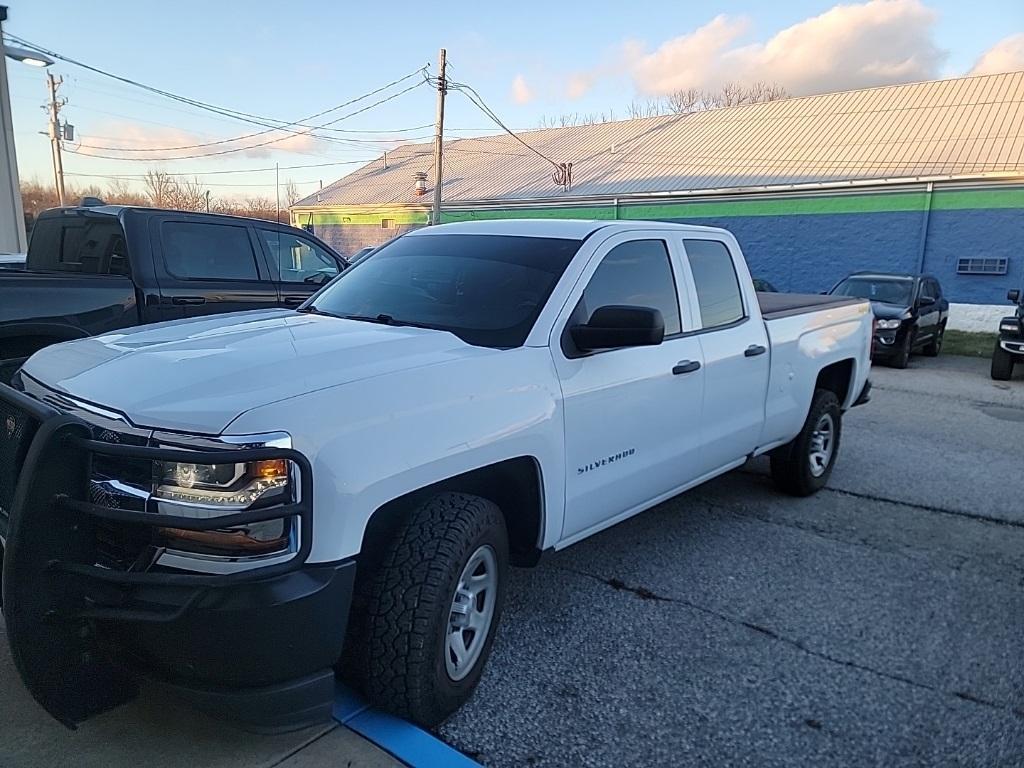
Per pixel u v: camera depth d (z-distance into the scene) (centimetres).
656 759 277
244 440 229
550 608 392
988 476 670
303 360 276
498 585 312
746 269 507
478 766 266
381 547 281
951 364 1530
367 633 271
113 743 272
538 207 2973
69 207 721
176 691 237
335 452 242
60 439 230
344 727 283
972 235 2170
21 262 874
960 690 328
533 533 338
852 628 380
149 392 252
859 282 1595
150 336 323
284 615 229
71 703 247
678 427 419
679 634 368
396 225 3528
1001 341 1278
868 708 312
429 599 270
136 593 229
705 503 573
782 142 2789
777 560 464
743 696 318
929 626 384
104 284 620
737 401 473
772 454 580
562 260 374
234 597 224
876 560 468
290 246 780
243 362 271
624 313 328
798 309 560
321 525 238
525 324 341
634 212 2742
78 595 235
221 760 264
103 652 246
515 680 324
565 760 275
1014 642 370
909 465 704
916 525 535
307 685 243
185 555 231
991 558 476
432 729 289
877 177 2297
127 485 238
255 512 225
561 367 336
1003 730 300
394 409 263
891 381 1265
